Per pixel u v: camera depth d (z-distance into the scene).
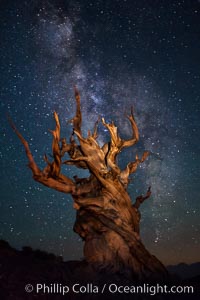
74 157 14.42
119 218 13.97
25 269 10.99
